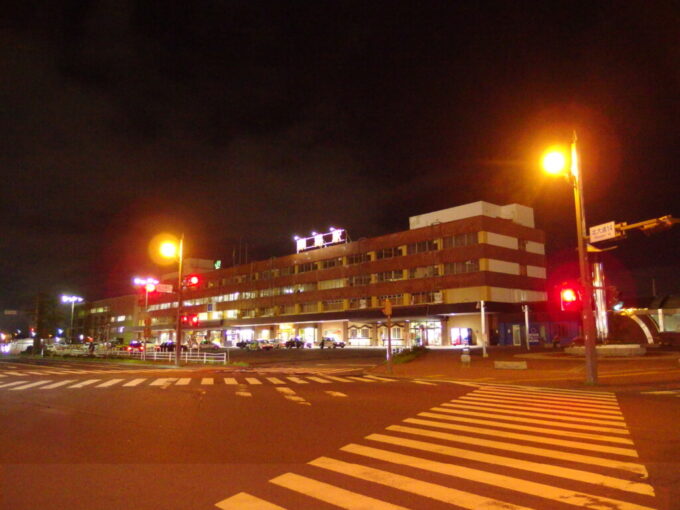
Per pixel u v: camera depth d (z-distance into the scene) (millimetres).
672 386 17594
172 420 11367
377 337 68938
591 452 8047
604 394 15828
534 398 14898
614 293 28094
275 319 81312
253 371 29141
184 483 6539
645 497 5844
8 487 6418
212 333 98562
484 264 58500
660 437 9180
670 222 16109
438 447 8477
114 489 6316
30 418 11883
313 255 78375
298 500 5859
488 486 6312
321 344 65000
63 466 7430
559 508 5527
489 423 10719
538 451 8148
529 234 64375
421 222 67188
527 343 46375
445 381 20906
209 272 99812
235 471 7094
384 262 68562
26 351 71875
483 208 62094
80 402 14758
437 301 62281
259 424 10773
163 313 110250
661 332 46281
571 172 18859
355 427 10359
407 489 6219
